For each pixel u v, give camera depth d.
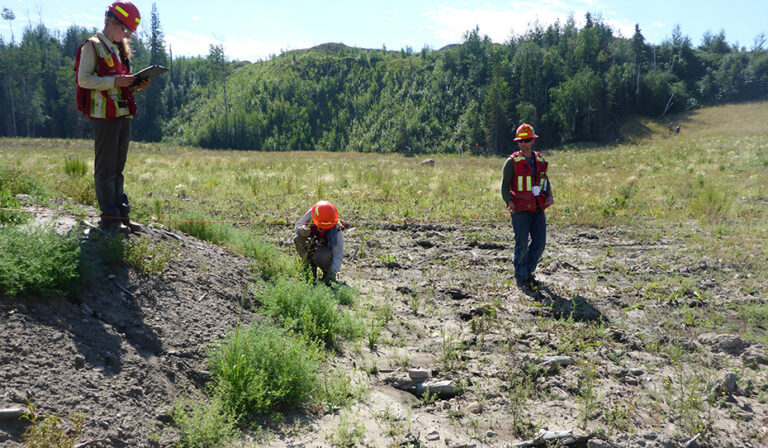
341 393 3.21
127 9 3.64
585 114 88.44
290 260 5.62
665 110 100.44
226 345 3.33
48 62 128.50
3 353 2.50
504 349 4.11
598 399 3.33
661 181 18.50
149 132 122.81
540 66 105.44
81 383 2.56
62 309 3.00
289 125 116.00
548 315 5.02
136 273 3.73
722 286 6.05
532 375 3.67
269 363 3.12
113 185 4.05
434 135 103.38
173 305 3.61
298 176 17.48
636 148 57.16
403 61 146.00
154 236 4.60
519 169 5.69
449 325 4.68
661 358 4.08
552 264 6.99
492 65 111.12
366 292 5.51
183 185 12.56
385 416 3.06
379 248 7.67
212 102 131.50
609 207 11.77
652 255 7.58
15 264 2.95
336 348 3.94
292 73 142.12
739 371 3.85
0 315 2.71
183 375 3.00
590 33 119.81
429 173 22.36
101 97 3.59
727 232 9.03
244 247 5.92
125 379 2.73
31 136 107.69
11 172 5.33
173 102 135.62
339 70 144.25
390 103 122.31
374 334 4.17
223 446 2.55
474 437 2.91
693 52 137.62
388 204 11.73
